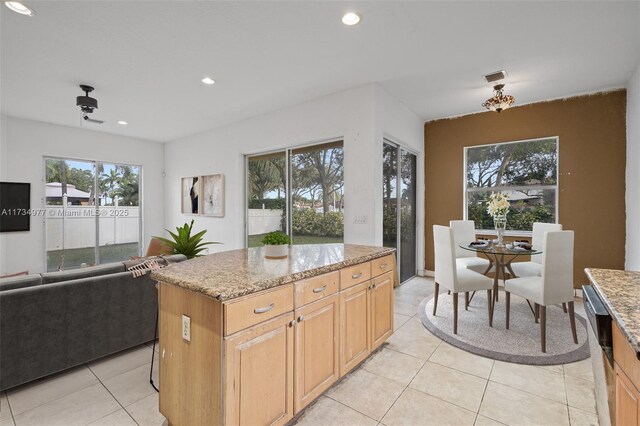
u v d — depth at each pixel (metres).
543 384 1.97
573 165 3.83
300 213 4.38
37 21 2.31
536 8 2.19
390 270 2.52
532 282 2.63
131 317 2.42
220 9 2.20
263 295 1.42
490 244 3.36
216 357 1.29
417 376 2.08
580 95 3.78
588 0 2.10
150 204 6.38
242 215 5.11
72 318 2.12
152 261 2.66
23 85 3.50
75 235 5.43
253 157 5.01
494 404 1.79
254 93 3.81
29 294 1.94
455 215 4.69
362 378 2.06
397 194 4.34
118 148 5.89
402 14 2.26
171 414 1.54
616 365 1.00
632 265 3.32
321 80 3.45
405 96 3.93
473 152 4.61
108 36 2.53
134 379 2.07
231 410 1.28
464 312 3.27
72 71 3.16
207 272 1.61
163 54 2.84
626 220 3.52
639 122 3.02
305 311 1.66
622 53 2.81
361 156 3.60
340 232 3.94
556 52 2.81
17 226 4.73
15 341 1.89
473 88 3.67
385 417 1.68
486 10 2.22
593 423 1.62
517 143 4.26
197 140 5.79
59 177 5.25
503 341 2.57
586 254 3.76
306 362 1.66
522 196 4.23
